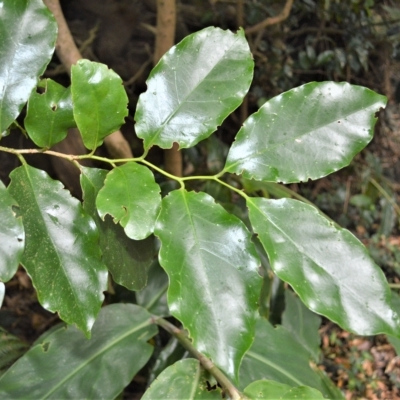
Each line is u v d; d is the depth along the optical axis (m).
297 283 0.21
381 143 1.15
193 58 0.23
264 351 0.41
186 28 0.80
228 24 0.86
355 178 1.07
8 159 0.63
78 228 0.22
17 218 0.19
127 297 0.55
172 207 0.22
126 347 0.38
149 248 0.27
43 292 0.21
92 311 0.21
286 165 0.23
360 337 0.92
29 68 0.21
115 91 0.22
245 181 0.60
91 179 0.24
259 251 0.54
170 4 0.49
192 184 0.64
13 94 0.21
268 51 0.95
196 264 0.21
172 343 0.46
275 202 0.22
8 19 0.21
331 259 0.21
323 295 0.21
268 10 0.90
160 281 0.49
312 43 1.03
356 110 0.23
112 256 0.25
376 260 0.99
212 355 0.19
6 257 0.19
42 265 0.21
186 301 0.20
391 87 1.12
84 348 0.37
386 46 1.06
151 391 0.28
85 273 0.22
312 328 0.57
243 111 0.92
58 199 0.22
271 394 0.27
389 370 0.88
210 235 0.21
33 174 0.22
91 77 0.21
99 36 0.67
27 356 0.36
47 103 0.23
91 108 0.22
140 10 0.66
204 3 0.80
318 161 0.23
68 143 0.56
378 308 0.21
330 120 0.23
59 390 0.35
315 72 1.03
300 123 0.23
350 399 0.84
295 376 0.40
